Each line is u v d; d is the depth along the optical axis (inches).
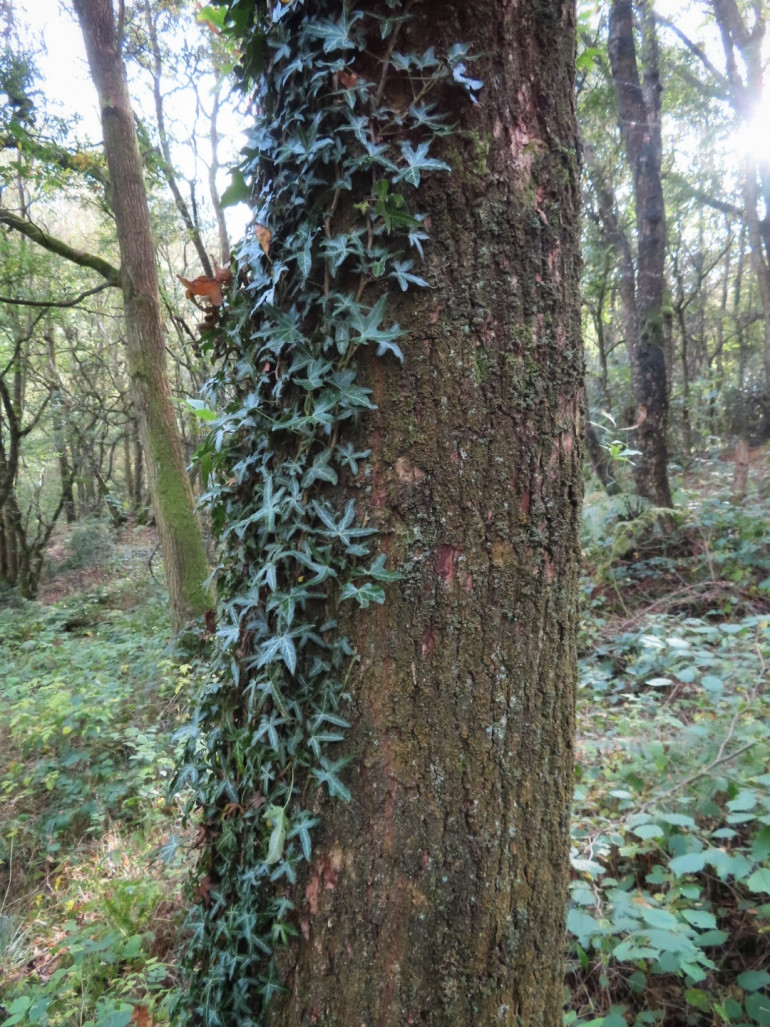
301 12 39.1
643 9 271.3
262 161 43.5
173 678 179.9
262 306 42.9
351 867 40.2
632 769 91.8
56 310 366.9
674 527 219.8
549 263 41.4
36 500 450.3
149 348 223.1
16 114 259.3
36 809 141.6
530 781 42.4
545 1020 43.6
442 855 39.9
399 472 39.7
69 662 219.9
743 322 601.0
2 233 305.6
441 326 39.2
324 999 40.6
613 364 520.7
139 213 220.5
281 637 41.5
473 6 38.3
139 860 107.7
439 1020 39.5
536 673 42.4
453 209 38.9
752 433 500.7
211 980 45.4
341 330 39.5
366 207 38.1
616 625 178.5
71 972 80.7
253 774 44.3
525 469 41.0
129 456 637.9
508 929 41.1
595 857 81.3
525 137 40.3
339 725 40.4
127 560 446.3
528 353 40.6
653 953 61.9
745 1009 64.7
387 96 38.6
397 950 39.6
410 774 39.9
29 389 480.1
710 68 410.6
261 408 44.1
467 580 40.0
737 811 79.4
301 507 41.2
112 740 160.2
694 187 455.8
